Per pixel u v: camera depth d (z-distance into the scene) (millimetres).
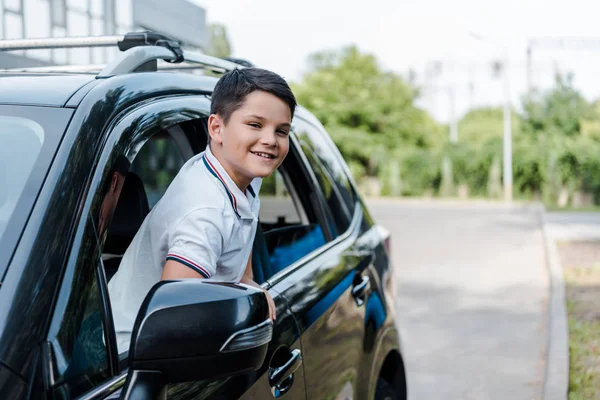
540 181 30844
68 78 1834
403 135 39750
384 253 3428
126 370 1528
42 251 1398
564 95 34969
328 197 3055
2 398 1225
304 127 3121
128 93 1803
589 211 24188
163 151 3707
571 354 6203
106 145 1622
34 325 1320
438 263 11953
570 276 10234
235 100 1742
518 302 8781
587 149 29938
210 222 1705
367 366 2846
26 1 15188
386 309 3170
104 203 1562
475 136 55375
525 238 15688
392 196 33781
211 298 1354
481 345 6766
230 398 1729
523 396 5324
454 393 5402
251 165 1758
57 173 1505
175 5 22984
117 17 19047
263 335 1402
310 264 2557
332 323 2467
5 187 1494
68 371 1336
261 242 2281
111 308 1610
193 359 1328
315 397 2258
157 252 1779
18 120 1625
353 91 39312
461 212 23719
